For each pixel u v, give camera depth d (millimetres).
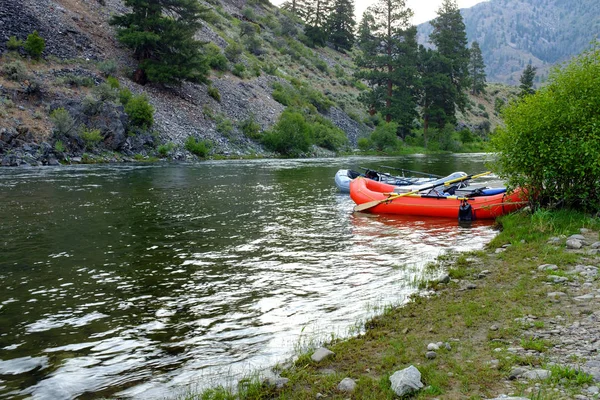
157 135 29906
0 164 21359
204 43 35469
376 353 4102
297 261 7531
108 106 27484
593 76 8812
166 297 5785
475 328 4453
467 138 65625
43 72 28359
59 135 24641
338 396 3365
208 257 7688
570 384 3145
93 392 3621
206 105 37906
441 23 74438
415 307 5273
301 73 65312
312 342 4488
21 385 3703
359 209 12391
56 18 34094
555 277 5699
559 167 8656
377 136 51656
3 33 29172
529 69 89875
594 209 8922
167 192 15289
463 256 7543
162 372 3941
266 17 81500
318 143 45125
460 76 66188
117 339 4582
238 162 29906
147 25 34250
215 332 4766
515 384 3246
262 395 3477
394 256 7871
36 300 5602
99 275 6602
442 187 14133
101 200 13211
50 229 9453
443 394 3186
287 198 14789
